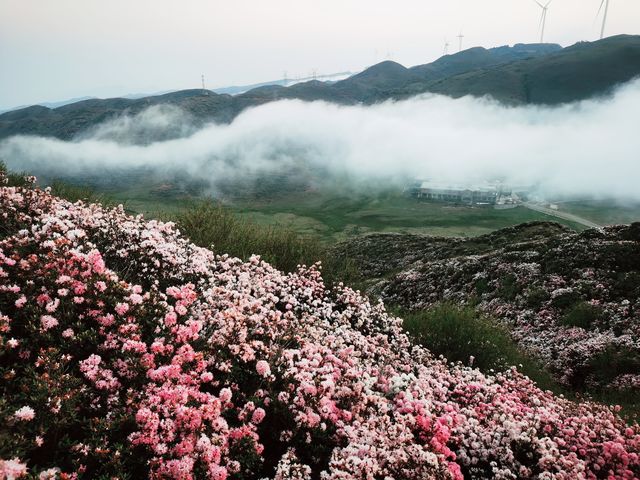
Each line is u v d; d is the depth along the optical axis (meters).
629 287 17.72
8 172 10.97
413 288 27.31
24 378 4.13
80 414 4.29
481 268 25.59
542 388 11.13
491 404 7.29
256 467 4.68
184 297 6.14
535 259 23.67
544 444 6.02
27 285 5.25
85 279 5.50
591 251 21.64
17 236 6.29
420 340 11.38
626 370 13.19
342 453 4.85
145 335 5.53
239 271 9.24
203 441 4.05
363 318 9.88
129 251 7.50
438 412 6.63
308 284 10.76
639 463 6.36
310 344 7.00
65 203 9.05
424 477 4.72
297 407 5.38
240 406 5.41
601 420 7.40
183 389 4.50
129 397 4.30
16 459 3.20
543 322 17.77
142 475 3.95
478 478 5.80
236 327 6.03
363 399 5.94
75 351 4.79
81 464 3.63
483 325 13.04
